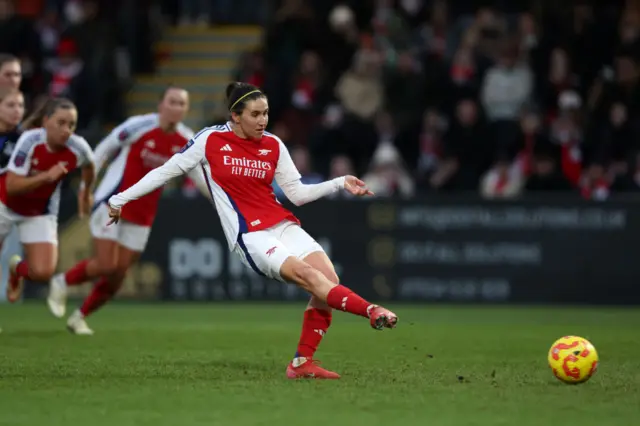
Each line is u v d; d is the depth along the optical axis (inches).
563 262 2079.2
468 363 1151.0
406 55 2534.5
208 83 2930.6
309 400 854.5
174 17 3048.7
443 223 2090.3
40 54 2588.6
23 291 2142.0
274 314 1881.2
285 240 994.7
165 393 891.4
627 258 2071.9
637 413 803.4
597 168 2240.4
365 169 2370.8
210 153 993.5
